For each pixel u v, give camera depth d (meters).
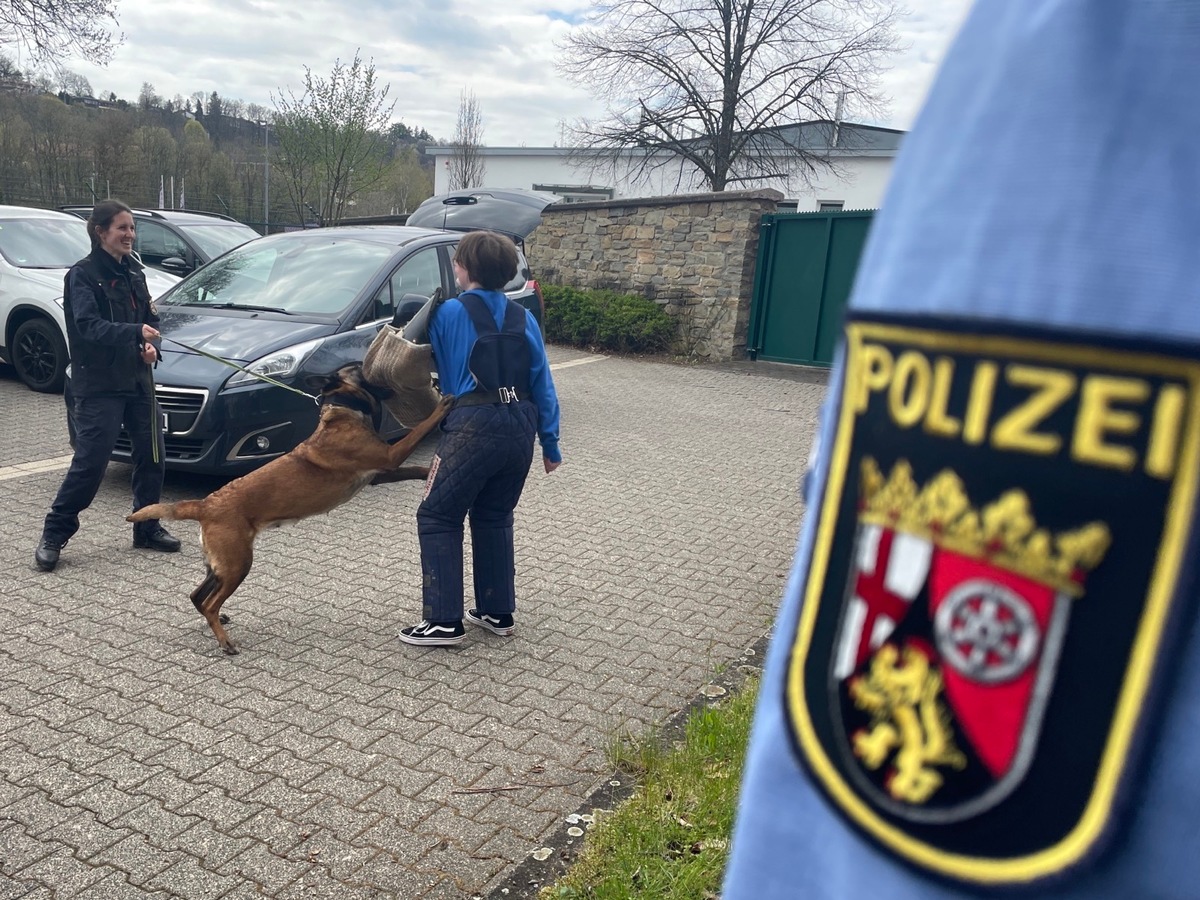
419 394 4.13
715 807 2.89
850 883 0.67
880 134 26.95
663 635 4.50
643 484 7.30
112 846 2.80
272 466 4.23
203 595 4.16
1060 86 0.62
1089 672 0.56
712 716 3.44
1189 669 0.54
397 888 2.67
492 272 4.04
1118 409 0.55
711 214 14.15
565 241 15.57
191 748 3.36
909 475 0.65
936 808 0.61
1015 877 0.58
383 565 5.29
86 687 3.76
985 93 0.66
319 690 3.82
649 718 3.69
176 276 10.95
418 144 35.94
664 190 29.58
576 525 6.19
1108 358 0.56
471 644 4.31
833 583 0.71
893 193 0.73
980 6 0.71
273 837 2.88
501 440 4.00
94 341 4.74
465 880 2.71
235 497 4.12
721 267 14.18
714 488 7.29
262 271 7.62
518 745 3.46
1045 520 0.57
